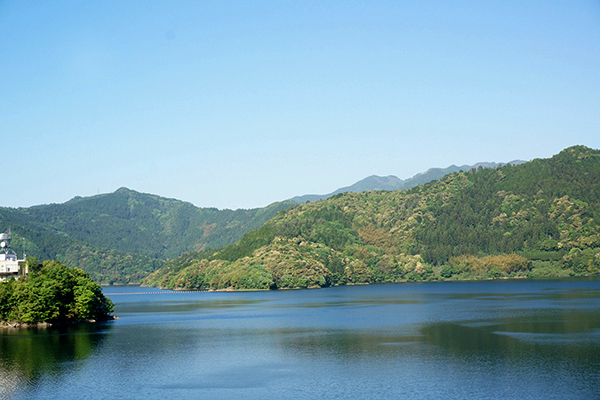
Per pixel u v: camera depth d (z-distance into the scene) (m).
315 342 149.50
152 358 130.62
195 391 101.06
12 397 99.31
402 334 159.62
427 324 180.50
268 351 137.50
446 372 110.56
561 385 99.75
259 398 96.12
